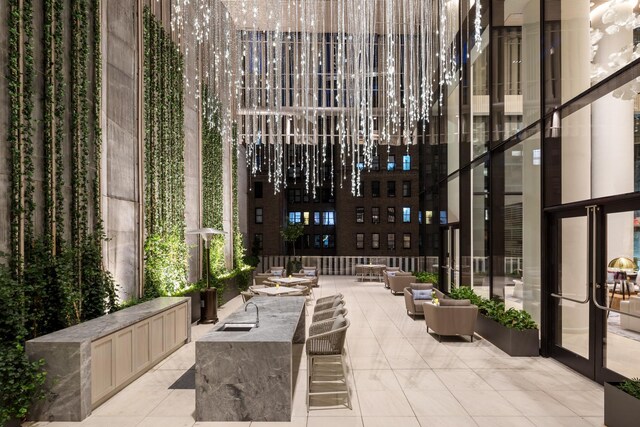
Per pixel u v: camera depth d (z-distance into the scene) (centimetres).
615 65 592
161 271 929
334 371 635
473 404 508
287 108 1973
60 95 625
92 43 716
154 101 960
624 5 578
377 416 474
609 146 656
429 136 1658
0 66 510
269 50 1532
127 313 638
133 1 870
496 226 937
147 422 461
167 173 1028
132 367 591
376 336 872
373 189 3206
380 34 1827
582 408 496
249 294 941
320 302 838
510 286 1023
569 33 692
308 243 3603
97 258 686
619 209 549
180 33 1131
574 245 684
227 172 1642
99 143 721
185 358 712
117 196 793
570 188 698
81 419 464
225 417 465
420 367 657
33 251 557
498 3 920
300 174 3544
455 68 1288
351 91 1978
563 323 691
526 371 638
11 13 524
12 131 524
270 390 466
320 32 1742
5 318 475
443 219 1448
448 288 1409
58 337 484
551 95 711
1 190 511
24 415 443
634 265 556
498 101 921
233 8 1538
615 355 576
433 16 1484
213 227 1413
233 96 1720
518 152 934
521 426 450
